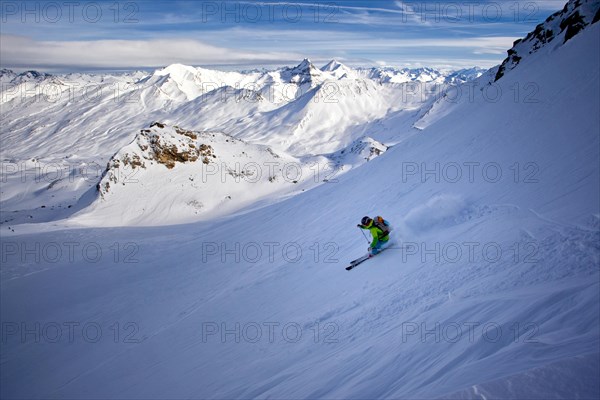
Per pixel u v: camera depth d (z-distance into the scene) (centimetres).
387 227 1012
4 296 2056
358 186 2231
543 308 440
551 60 1803
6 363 1320
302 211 2433
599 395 219
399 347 542
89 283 2209
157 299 1691
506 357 349
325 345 727
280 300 1132
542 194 848
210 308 1319
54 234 3869
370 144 10238
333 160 10431
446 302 612
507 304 500
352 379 518
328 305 912
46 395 1044
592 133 974
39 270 2548
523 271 584
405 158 2138
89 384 1041
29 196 11375
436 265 781
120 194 6016
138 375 984
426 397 333
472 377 331
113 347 1274
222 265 1969
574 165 893
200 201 6128
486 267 659
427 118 17362
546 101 1392
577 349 306
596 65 1323
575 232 634
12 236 3703
